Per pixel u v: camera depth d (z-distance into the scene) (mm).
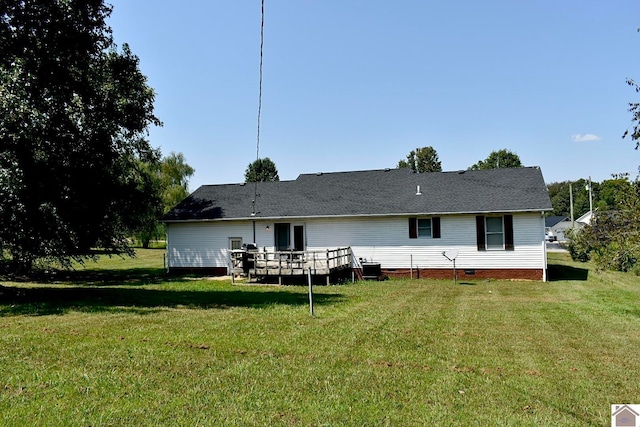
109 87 17312
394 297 15391
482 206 21828
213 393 5797
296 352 7734
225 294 16094
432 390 6020
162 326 9695
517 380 6434
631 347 8305
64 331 9094
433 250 22500
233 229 25078
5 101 12039
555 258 35781
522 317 11336
